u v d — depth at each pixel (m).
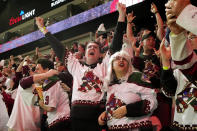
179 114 1.40
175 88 1.49
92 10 8.87
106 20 8.77
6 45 13.07
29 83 2.83
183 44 1.18
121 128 1.84
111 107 1.94
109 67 2.10
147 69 2.44
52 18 12.68
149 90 1.83
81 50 3.97
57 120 2.60
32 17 12.55
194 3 5.97
